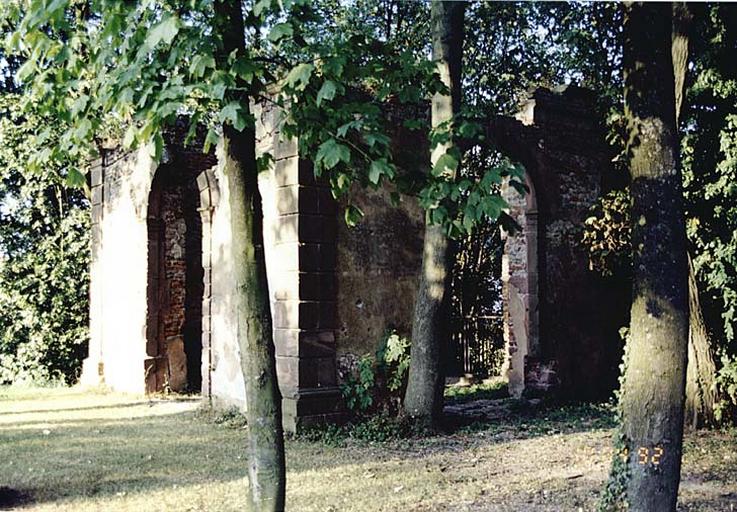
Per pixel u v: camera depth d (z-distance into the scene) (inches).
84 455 335.9
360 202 414.6
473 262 719.1
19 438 382.3
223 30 161.6
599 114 541.6
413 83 191.2
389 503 247.9
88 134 167.6
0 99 634.8
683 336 197.5
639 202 200.7
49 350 642.2
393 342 406.0
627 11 206.5
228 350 447.8
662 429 195.0
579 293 522.6
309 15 168.2
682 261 198.8
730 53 412.8
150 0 151.8
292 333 382.6
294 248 386.0
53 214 663.1
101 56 161.0
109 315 613.3
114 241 610.2
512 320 514.0
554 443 358.0
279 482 169.3
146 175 558.9
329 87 155.9
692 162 413.7
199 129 559.8
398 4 777.6
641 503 193.9
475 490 265.4
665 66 201.0
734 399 403.2
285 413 381.1
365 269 412.2
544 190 508.4
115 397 549.6
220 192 467.5
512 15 743.1
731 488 271.1
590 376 519.2
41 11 158.1
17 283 637.3
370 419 390.9
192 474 296.5
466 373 686.5
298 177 387.2
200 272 600.7
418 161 188.1
